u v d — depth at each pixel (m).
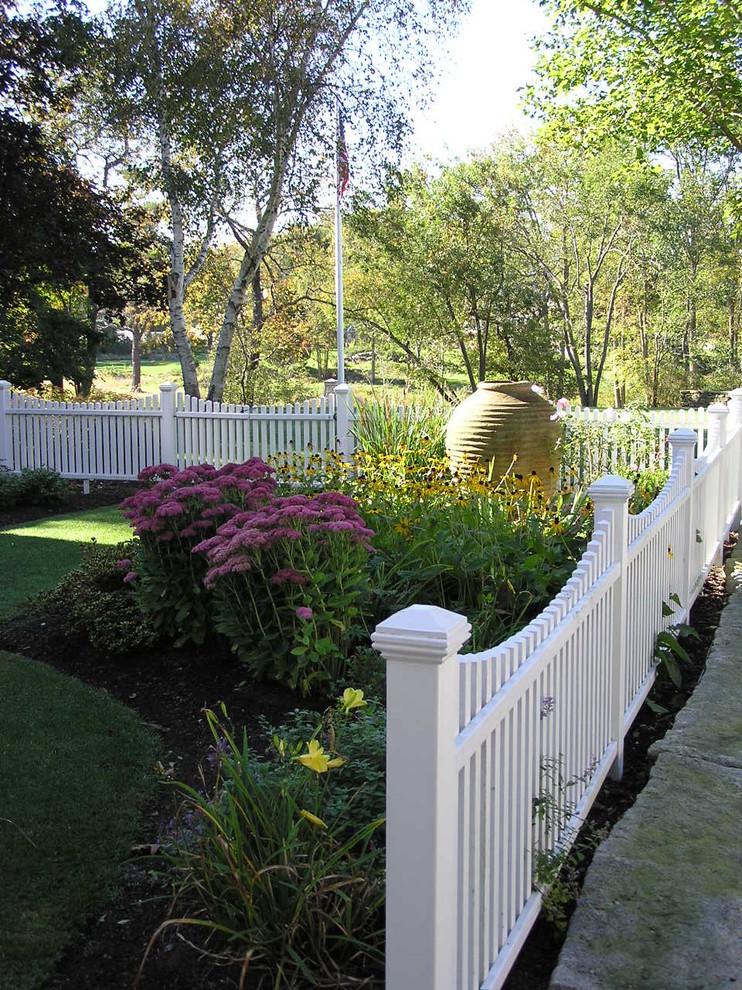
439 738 1.96
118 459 14.02
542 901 2.94
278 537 4.56
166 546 5.35
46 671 5.21
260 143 14.48
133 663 5.38
